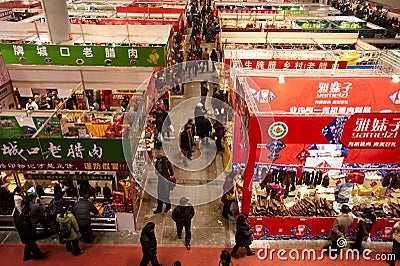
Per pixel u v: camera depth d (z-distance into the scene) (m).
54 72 11.17
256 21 19.00
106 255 7.71
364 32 15.55
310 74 9.82
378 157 7.92
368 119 6.91
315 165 8.01
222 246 7.98
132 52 11.20
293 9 21.50
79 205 7.67
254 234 8.05
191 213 7.65
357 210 8.09
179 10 18.20
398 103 8.82
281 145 7.77
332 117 7.00
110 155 7.40
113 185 7.99
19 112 8.84
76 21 14.93
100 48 11.10
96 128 8.95
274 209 7.96
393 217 7.89
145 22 15.62
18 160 7.47
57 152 7.39
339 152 7.87
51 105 12.32
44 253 7.74
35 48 11.02
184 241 8.09
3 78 10.65
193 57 17.34
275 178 8.20
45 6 11.60
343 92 8.73
